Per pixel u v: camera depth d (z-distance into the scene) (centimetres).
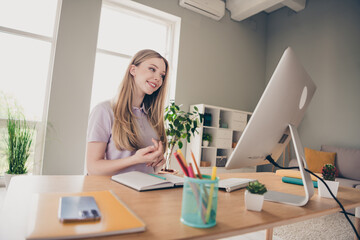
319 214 64
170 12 366
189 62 382
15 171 240
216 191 47
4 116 261
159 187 75
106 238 36
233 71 437
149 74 119
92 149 101
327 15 390
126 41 356
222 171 374
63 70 282
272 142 76
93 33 301
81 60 293
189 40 384
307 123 391
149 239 37
